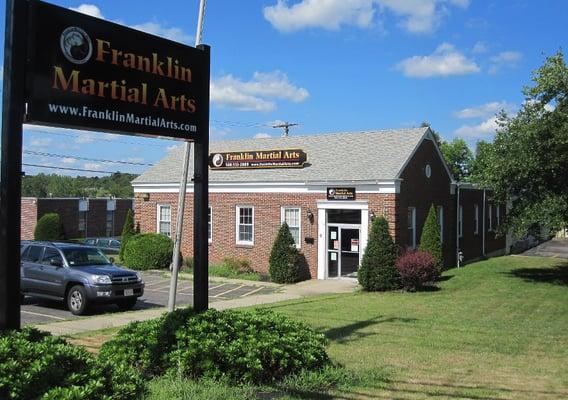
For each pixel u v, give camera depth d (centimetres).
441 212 2712
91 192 9538
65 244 1725
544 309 1599
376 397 700
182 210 1223
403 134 2597
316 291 2094
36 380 490
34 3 641
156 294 2008
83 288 1547
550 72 1938
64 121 670
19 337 568
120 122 735
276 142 2978
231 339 763
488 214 3456
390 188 2238
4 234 597
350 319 1393
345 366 873
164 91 789
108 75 720
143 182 2994
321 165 2544
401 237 2289
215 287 2231
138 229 3025
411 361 935
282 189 2523
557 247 4281
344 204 2341
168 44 796
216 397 631
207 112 850
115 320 1432
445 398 707
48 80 653
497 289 2033
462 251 2978
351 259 2347
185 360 721
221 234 2711
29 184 9119
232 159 2741
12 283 598
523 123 2005
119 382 543
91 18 700
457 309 1587
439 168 2709
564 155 1902
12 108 614
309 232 2442
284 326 833
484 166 2223
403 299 1808
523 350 1051
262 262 2578
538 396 732
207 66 849
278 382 729
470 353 1017
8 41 620
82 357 558
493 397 722
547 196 1972
